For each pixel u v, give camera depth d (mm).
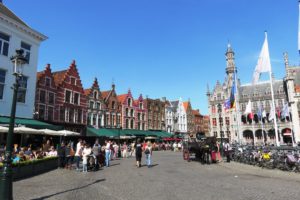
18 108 23672
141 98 57375
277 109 56656
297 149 16688
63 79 36750
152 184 11523
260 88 67000
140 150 19219
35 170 15094
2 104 22062
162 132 61719
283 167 16047
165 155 33594
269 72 22516
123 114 50969
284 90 62938
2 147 19688
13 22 23391
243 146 25391
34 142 27344
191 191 9914
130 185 11305
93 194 9445
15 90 8562
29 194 9391
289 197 8781
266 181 12242
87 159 17328
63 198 8789
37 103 31859
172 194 9391
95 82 44125
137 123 54938
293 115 57000
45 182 12141
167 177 13672
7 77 22812
